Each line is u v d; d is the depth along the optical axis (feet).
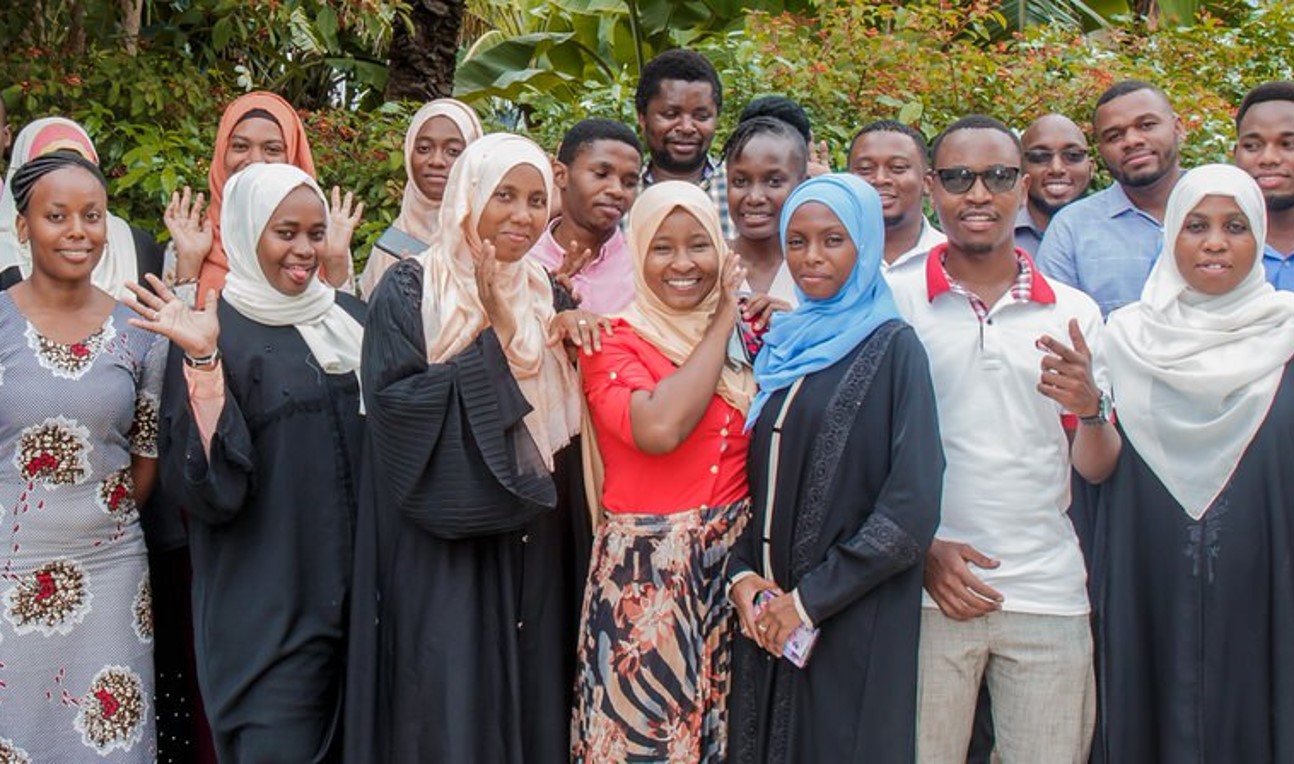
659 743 9.25
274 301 10.32
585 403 10.02
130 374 10.36
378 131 17.67
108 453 10.19
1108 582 9.78
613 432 9.48
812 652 9.15
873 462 9.14
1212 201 9.46
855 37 17.31
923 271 10.19
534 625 9.93
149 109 17.28
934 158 9.99
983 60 17.51
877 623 9.03
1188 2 24.17
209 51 20.45
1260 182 11.86
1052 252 12.78
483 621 9.66
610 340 9.65
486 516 9.22
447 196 9.66
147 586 10.61
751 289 11.75
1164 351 9.58
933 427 9.06
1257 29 21.63
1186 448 9.54
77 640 10.03
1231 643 9.37
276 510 9.96
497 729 9.63
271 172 10.36
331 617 10.07
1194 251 9.52
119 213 16.51
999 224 9.61
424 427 9.18
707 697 9.46
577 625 10.21
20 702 9.79
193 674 11.34
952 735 9.50
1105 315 12.35
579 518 10.23
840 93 17.22
